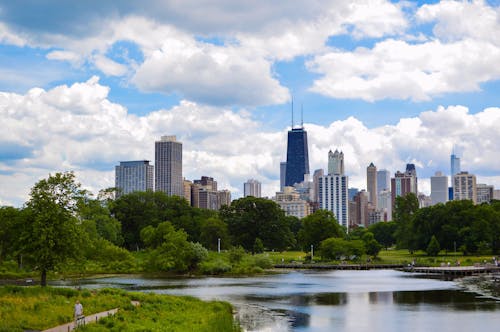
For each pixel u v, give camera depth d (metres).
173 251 140.00
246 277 130.00
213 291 94.88
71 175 82.88
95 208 173.38
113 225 178.00
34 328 45.75
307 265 165.38
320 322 61.97
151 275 136.00
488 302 78.44
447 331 56.94
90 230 145.12
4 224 108.19
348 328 58.41
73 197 82.44
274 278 126.62
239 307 73.69
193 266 142.25
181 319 54.59
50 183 81.12
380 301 80.00
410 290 95.31
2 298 59.06
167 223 167.00
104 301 61.38
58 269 79.25
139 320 51.19
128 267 142.50
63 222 80.38
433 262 168.88
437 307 73.56
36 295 62.84
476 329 58.00
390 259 192.88
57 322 48.44
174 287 102.88
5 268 123.31
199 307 65.19
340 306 74.69
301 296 86.62
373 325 60.16
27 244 78.00
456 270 134.50
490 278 123.56
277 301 80.19
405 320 63.38
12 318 48.47
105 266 142.12
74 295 66.06
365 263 171.88
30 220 79.81
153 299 67.06
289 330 57.38
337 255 183.75
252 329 57.72
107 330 45.50
